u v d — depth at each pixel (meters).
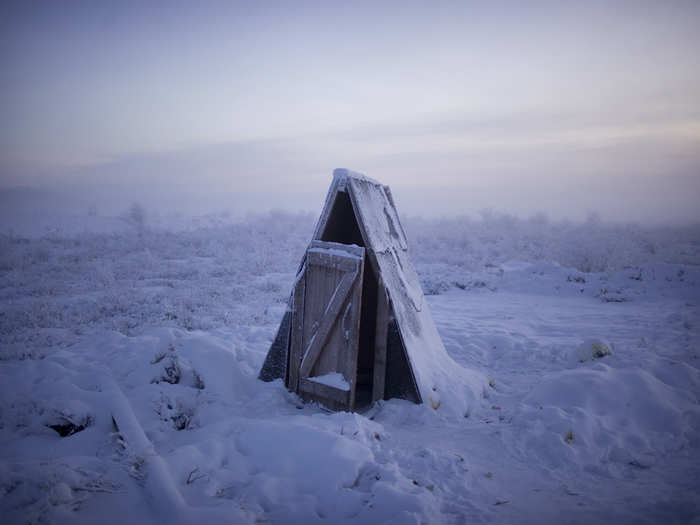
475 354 7.16
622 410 4.25
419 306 5.72
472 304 11.84
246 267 16.53
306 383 4.86
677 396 4.53
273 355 5.32
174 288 12.55
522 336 8.20
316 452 3.27
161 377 4.61
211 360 5.24
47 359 5.54
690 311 10.42
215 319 9.14
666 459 3.55
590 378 4.60
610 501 2.92
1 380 4.45
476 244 26.67
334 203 5.00
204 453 3.30
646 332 8.35
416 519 2.50
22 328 7.93
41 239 24.23
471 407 4.80
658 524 2.62
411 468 3.28
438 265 18.70
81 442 3.43
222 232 30.42
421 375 4.76
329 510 2.72
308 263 5.00
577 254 19.39
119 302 9.91
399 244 6.00
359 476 3.10
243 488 2.95
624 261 17.84
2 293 11.18
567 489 3.11
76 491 2.66
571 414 4.12
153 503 2.62
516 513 2.77
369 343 6.19
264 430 3.66
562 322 9.59
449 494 2.98
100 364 5.21
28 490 2.60
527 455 3.65
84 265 15.69
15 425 3.70
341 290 4.64
